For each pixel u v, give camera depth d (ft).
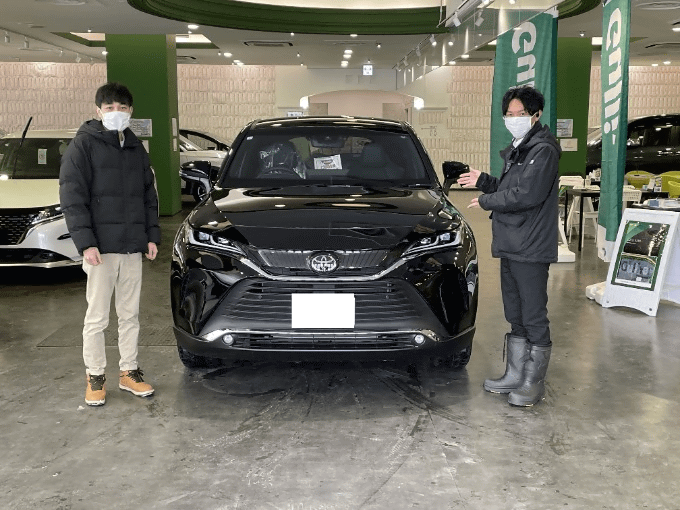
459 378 11.30
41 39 41.68
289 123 13.47
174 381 11.12
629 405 10.14
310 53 47.57
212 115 61.36
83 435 9.03
